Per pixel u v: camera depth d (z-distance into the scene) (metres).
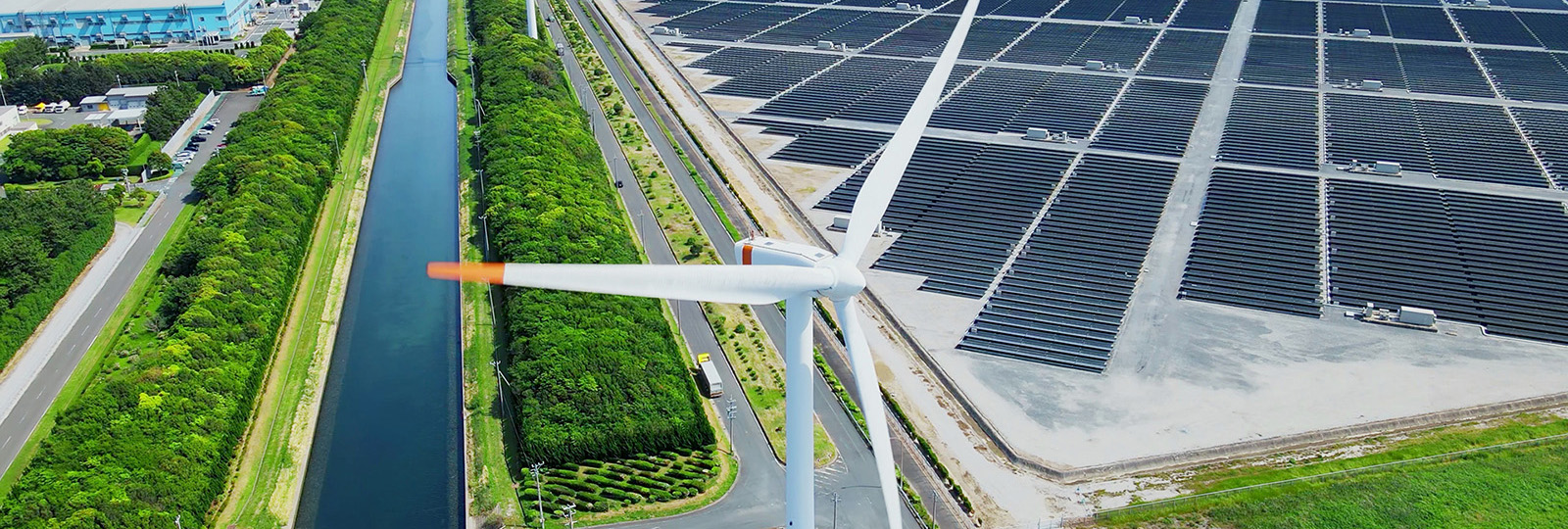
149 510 142.88
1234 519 148.25
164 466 151.50
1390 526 145.38
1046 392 178.88
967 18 119.50
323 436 177.62
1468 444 164.12
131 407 162.25
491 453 165.00
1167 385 180.25
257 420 175.75
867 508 152.88
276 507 156.62
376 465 170.25
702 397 180.25
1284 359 188.00
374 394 190.12
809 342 96.06
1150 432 167.75
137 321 198.38
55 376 185.12
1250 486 155.00
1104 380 182.00
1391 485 154.25
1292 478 156.62
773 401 179.12
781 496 155.12
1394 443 164.88
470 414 174.88
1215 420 170.38
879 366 188.75
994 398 177.38
